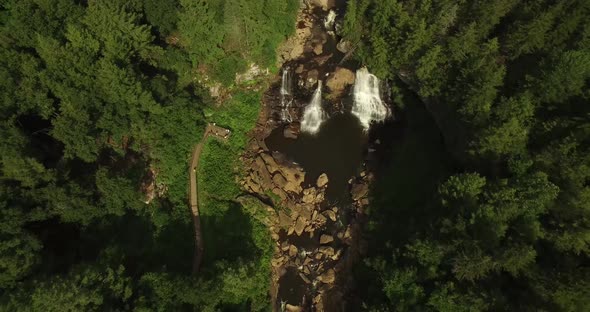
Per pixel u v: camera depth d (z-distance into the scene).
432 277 57.50
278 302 71.31
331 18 102.62
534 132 60.97
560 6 62.31
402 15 76.62
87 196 61.47
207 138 83.88
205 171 80.25
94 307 50.97
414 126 85.00
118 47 66.44
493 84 64.50
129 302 55.81
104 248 62.09
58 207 58.88
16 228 54.38
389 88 90.00
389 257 65.31
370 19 85.00
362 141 87.81
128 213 69.06
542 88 61.00
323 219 79.38
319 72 93.69
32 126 63.88
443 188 61.59
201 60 85.44
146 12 76.12
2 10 72.38
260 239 75.44
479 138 62.66
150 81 71.19
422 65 73.56
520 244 53.59
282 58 96.94
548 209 56.03
